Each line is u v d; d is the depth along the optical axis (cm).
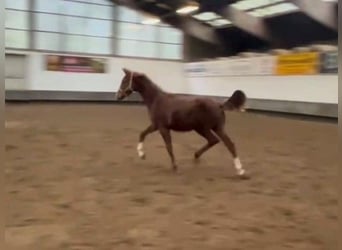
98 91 2098
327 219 418
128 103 2117
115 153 747
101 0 2125
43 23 1998
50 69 1988
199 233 373
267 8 1978
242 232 378
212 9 2042
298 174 616
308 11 1673
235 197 490
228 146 580
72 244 340
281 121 1435
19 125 1088
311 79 1552
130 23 2200
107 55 2150
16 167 617
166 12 2236
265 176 599
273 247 346
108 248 334
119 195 486
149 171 611
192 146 835
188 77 2317
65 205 443
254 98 1834
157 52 2277
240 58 1928
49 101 1959
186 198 480
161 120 582
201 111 565
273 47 2148
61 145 818
